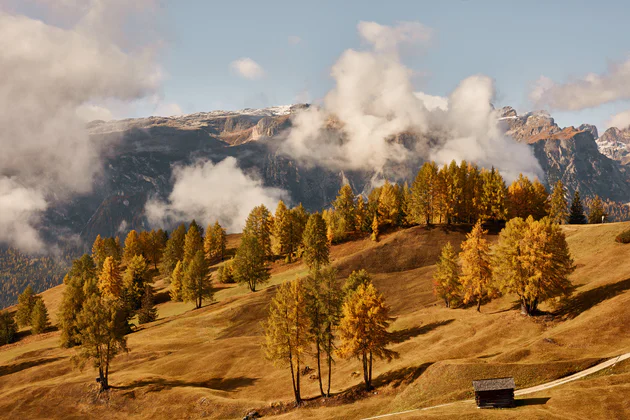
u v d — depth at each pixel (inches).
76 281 4244.6
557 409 1413.6
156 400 2357.3
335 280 2320.4
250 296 4197.8
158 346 3250.5
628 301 2089.1
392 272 4264.3
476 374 1840.6
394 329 2861.7
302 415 1936.5
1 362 3393.2
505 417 1401.3
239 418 2087.8
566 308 2394.2
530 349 1978.3
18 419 2333.9
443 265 3078.2
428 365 2113.7
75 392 2514.8
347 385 2206.0
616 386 1469.0
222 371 2679.6
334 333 2888.8
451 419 1457.9
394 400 1895.9
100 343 2519.7
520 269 2427.4
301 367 2529.5
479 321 2581.2
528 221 2519.7
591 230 3592.5
